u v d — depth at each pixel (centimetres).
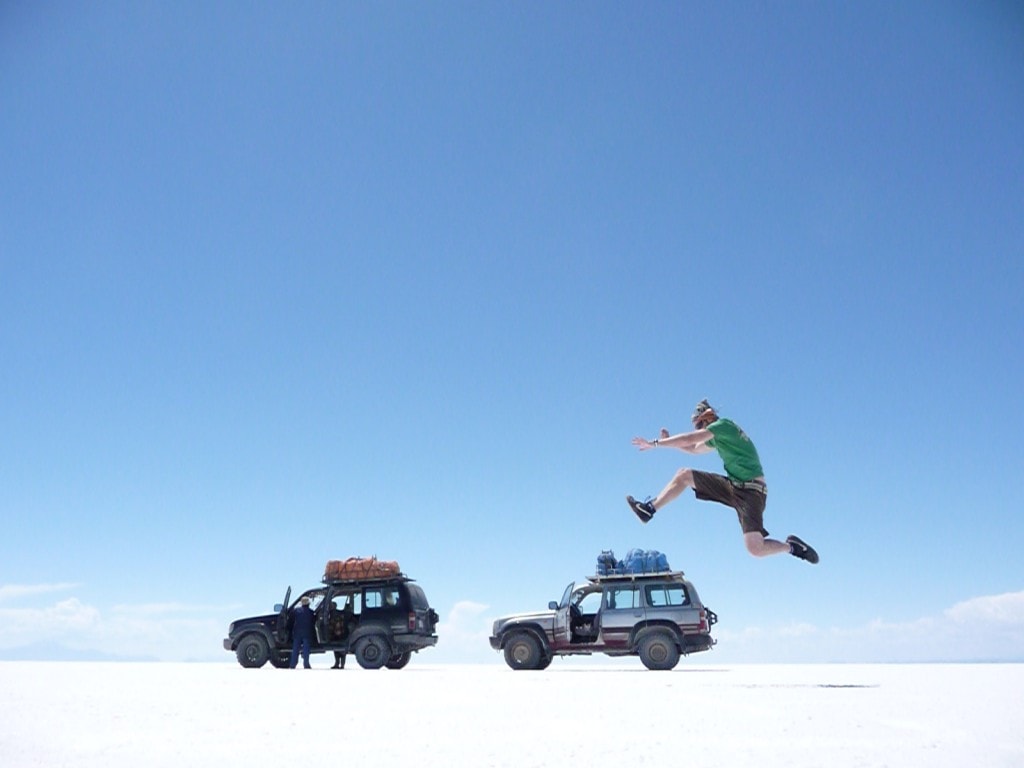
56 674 1423
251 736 596
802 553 895
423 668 2150
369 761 489
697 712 751
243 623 2042
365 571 2034
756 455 920
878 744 552
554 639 1962
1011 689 1025
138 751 526
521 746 547
